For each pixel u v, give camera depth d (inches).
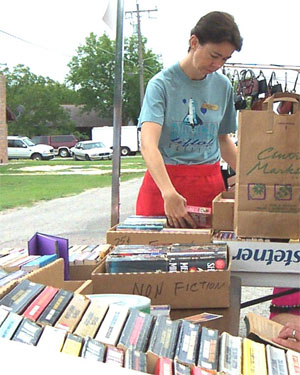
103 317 35.7
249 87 166.6
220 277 52.2
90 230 256.2
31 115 1679.4
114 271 53.5
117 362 29.3
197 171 82.4
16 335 29.4
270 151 60.2
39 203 370.0
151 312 47.0
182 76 78.8
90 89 1700.3
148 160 74.1
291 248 61.1
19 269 50.2
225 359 34.3
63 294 37.5
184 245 60.8
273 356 35.7
